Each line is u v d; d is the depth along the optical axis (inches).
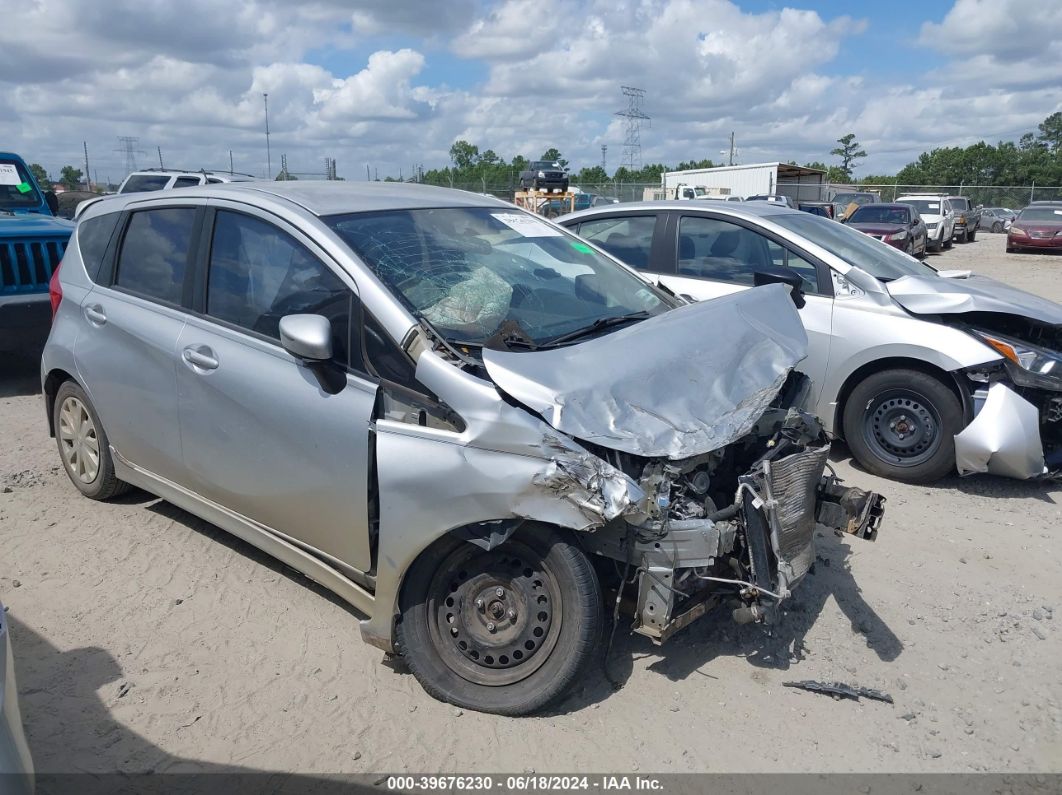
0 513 194.7
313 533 140.9
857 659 144.5
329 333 128.0
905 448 222.7
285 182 170.4
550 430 116.0
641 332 138.9
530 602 124.6
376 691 134.0
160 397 163.8
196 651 143.6
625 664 140.4
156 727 124.9
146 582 165.5
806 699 134.0
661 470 116.9
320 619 153.9
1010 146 3427.7
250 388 144.6
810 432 144.4
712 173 1498.5
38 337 304.8
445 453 121.3
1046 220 1116.5
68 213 721.0
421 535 123.5
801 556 134.1
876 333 221.0
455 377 122.7
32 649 143.0
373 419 129.0
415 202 164.2
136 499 203.8
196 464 159.8
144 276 173.6
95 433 191.2
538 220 181.5
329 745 121.8
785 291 171.0
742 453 142.1
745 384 133.6
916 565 177.9
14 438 251.8
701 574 124.0
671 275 261.3
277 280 146.8
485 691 128.2
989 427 205.6
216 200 161.6
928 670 142.3
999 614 159.8
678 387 127.8
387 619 130.5
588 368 125.1
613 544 121.0
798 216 266.8
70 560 173.3
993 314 216.2
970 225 1368.1
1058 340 214.2
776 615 136.3
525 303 148.1
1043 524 200.1
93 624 151.1
